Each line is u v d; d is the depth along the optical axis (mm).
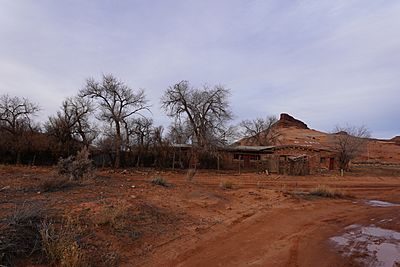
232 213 12281
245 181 28109
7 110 36188
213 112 47438
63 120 36656
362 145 54344
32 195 10906
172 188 16094
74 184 14156
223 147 45031
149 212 10016
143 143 40125
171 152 40875
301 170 39625
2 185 13414
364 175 43188
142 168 37500
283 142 83812
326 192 19703
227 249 8180
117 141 37969
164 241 8195
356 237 10234
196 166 41094
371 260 7895
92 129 39188
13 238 6289
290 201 16125
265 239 9336
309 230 10844
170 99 47312
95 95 38438
